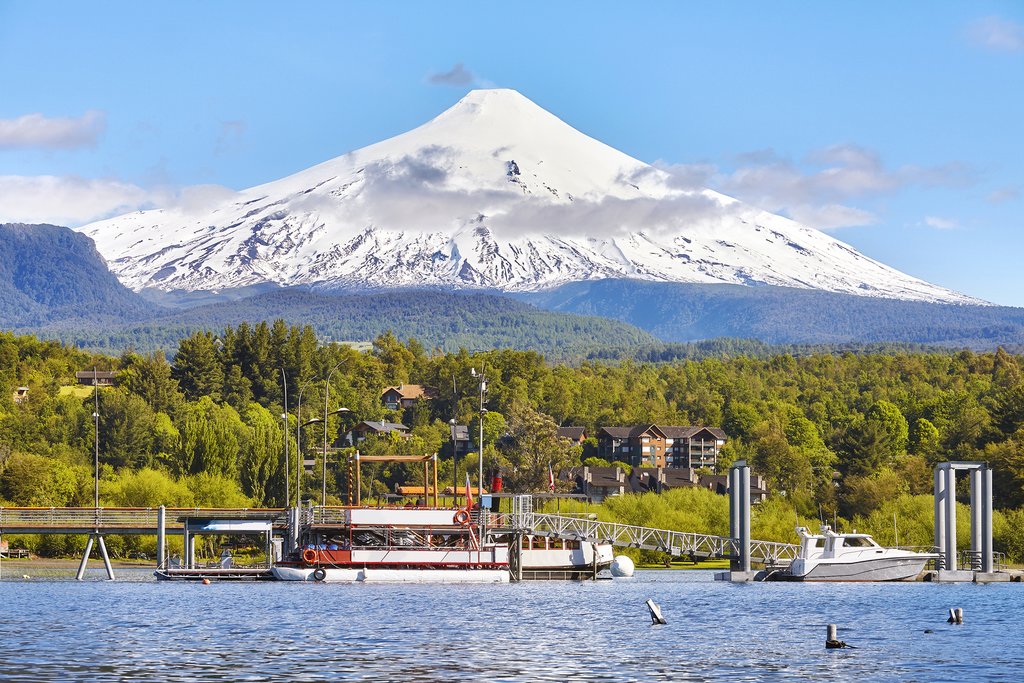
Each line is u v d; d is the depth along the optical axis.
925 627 103.06
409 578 145.88
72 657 81.88
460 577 147.50
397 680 74.56
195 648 86.12
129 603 117.19
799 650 88.25
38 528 147.88
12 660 80.56
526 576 155.38
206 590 133.62
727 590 143.75
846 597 134.12
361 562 145.50
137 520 154.50
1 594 127.50
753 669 79.81
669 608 118.69
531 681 74.88
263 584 142.62
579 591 138.88
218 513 152.12
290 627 98.69
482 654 85.06
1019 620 109.25
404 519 146.12
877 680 76.25
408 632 96.31
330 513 147.88
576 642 91.62
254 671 76.94
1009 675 78.19
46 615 106.06
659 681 75.31
